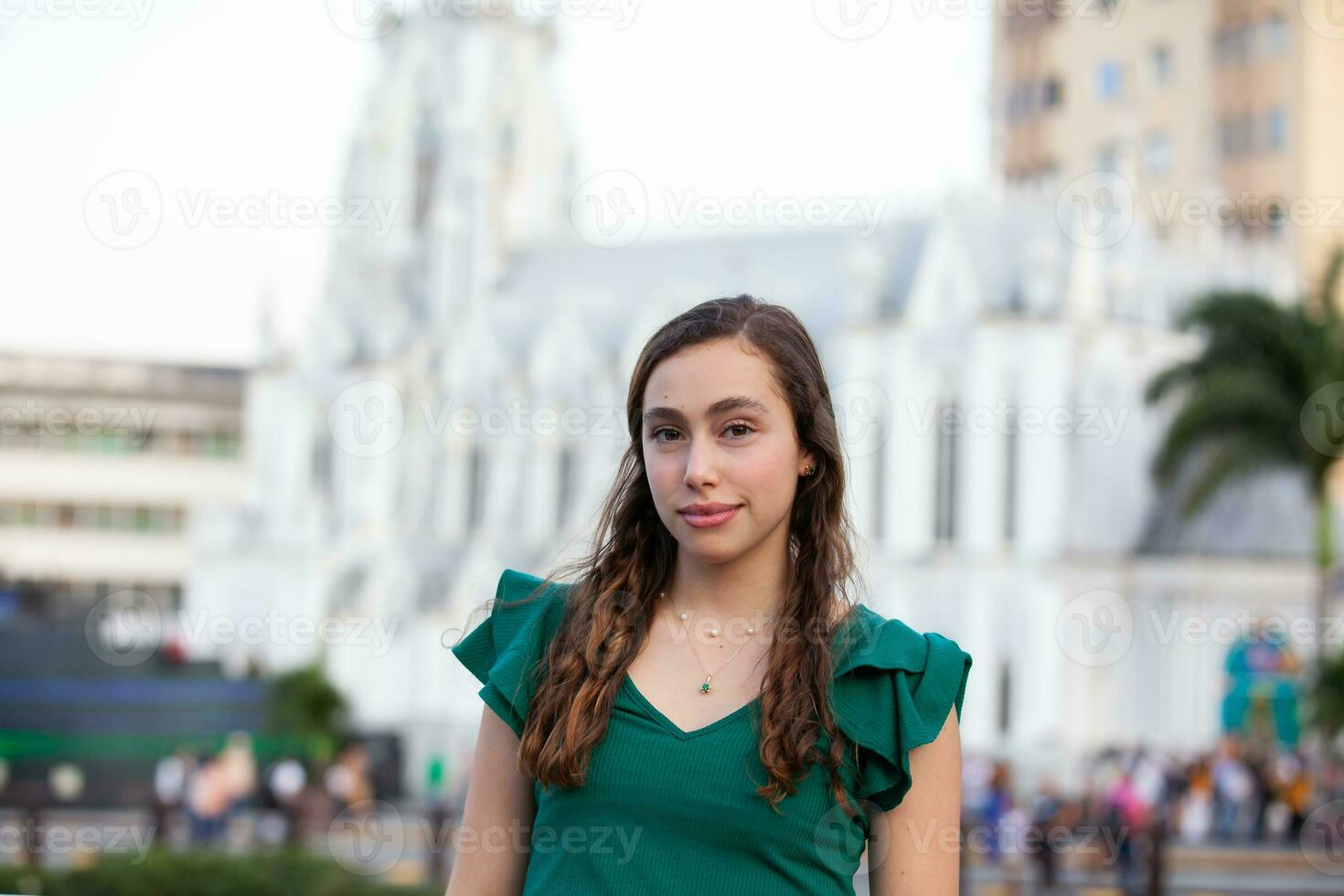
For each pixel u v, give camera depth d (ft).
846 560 10.38
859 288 214.69
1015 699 195.00
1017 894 87.66
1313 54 212.84
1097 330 202.90
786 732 9.46
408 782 208.54
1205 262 212.64
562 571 11.12
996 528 199.93
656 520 10.77
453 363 248.93
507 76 269.23
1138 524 200.03
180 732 144.15
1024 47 230.68
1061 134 226.99
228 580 250.16
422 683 222.07
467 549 238.48
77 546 260.42
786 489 10.10
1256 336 137.80
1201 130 219.20
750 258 232.32
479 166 261.85
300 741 153.38
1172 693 190.39
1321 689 127.75
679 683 10.02
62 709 136.26
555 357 243.40
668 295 237.04
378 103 266.16
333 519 248.11
